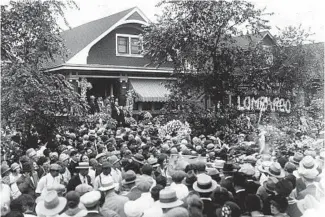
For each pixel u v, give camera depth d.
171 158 10.65
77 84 28.86
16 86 14.32
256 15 21.92
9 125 14.47
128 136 15.67
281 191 6.72
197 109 21.86
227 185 7.11
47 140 15.73
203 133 21.02
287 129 19.58
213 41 21.64
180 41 21.84
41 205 6.43
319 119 24.47
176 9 22.14
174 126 18.58
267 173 9.04
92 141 15.03
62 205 6.34
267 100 22.89
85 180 9.33
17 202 6.61
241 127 21.00
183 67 22.52
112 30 30.97
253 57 22.17
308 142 16.11
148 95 30.59
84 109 17.30
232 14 21.45
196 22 21.75
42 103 15.02
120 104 30.80
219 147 14.61
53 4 16.11
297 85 24.81
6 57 15.38
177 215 5.80
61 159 10.33
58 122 15.99
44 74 16.12
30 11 15.46
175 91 22.59
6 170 8.91
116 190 8.23
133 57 31.91
